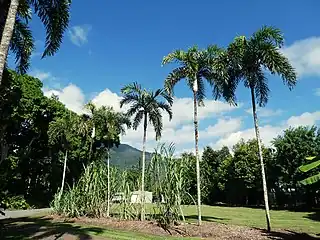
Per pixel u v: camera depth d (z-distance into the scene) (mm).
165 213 15594
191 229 14141
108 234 13445
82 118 28391
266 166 39875
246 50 16141
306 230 15930
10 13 8008
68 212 21766
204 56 17484
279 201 41406
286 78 15641
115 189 20297
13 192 34906
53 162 39531
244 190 45625
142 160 18797
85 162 36625
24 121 33594
